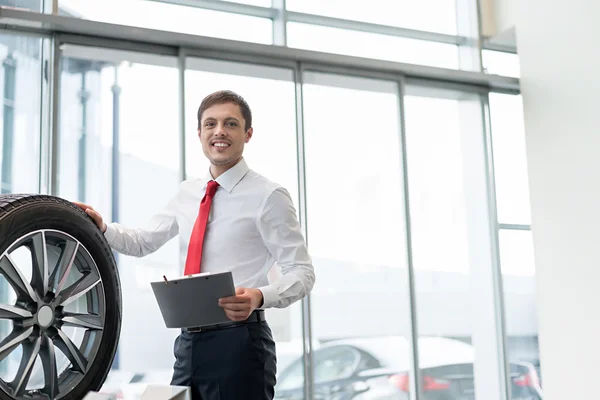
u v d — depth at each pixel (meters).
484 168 6.33
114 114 4.96
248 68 5.42
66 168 4.77
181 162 5.10
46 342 2.24
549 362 5.55
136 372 4.85
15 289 2.19
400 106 5.97
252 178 2.79
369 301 5.72
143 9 5.23
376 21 6.07
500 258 6.29
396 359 5.75
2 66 4.67
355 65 5.73
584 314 5.30
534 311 6.36
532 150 5.79
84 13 5.01
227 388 2.57
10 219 2.08
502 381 6.14
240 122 2.77
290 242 2.75
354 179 5.78
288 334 5.40
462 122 6.32
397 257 5.87
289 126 5.55
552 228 5.58
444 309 6.02
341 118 5.78
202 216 2.77
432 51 6.27
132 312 4.88
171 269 5.02
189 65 5.23
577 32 5.44
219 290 2.31
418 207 6.04
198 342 2.61
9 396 2.07
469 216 6.23
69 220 2.29
